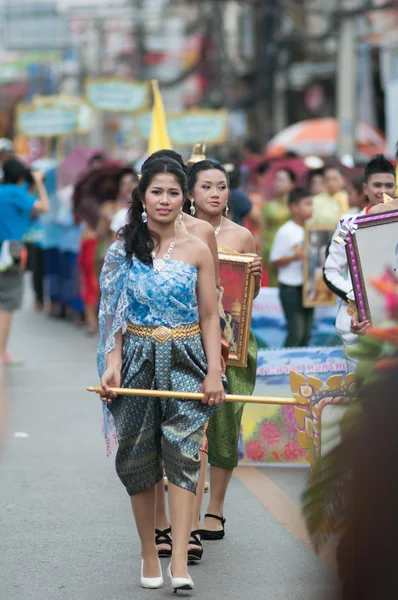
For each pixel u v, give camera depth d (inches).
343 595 139.3
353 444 136.2
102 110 1675.7
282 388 552.4
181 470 361.7
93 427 657.0
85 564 400.8
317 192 991.6
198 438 365.1
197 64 2496.3
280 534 439.8
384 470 132.8
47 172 1279.5
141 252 364.5
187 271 364.8
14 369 885.2
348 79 1560.0
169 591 370.9
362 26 1786.4
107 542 428.1
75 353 987.9
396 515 132.0
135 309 365.7
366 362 154.6
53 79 4035.4
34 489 510.6
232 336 438.3
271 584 376.2
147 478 368.8
